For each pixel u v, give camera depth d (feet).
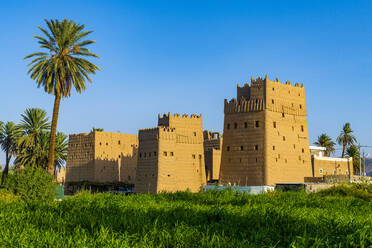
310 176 242.17
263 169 223.30
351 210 84.17
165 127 235.40
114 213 69.77
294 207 79.97
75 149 318.86
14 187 143.43
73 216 66.03
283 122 235.61
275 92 234.99
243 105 236.63
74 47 187.01
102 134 308.81
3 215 66.39
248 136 232.12
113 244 49.06
